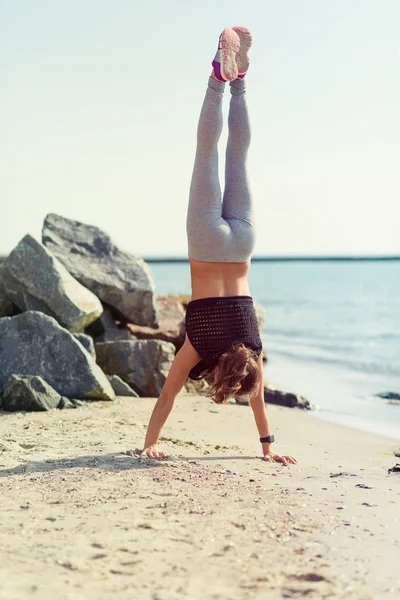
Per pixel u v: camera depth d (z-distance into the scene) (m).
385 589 2.93
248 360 4.93
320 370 15.06
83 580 2.94
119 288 11.45
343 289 56.81
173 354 9.70
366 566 3.18
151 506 3.97
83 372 8.47
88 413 7.65
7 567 3.04
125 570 3.05
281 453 6.23
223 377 4.90
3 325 8.73
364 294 48.22
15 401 7.74
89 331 11.30
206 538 3.46
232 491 4.36
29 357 8.50
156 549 3.30
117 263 11.98
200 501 4.09
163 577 2.99
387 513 4.04
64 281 10.05
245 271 5.34
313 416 9.34
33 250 10.13
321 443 7.13
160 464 5.07
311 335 23.73
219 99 5.21
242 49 5.31
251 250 5.33
